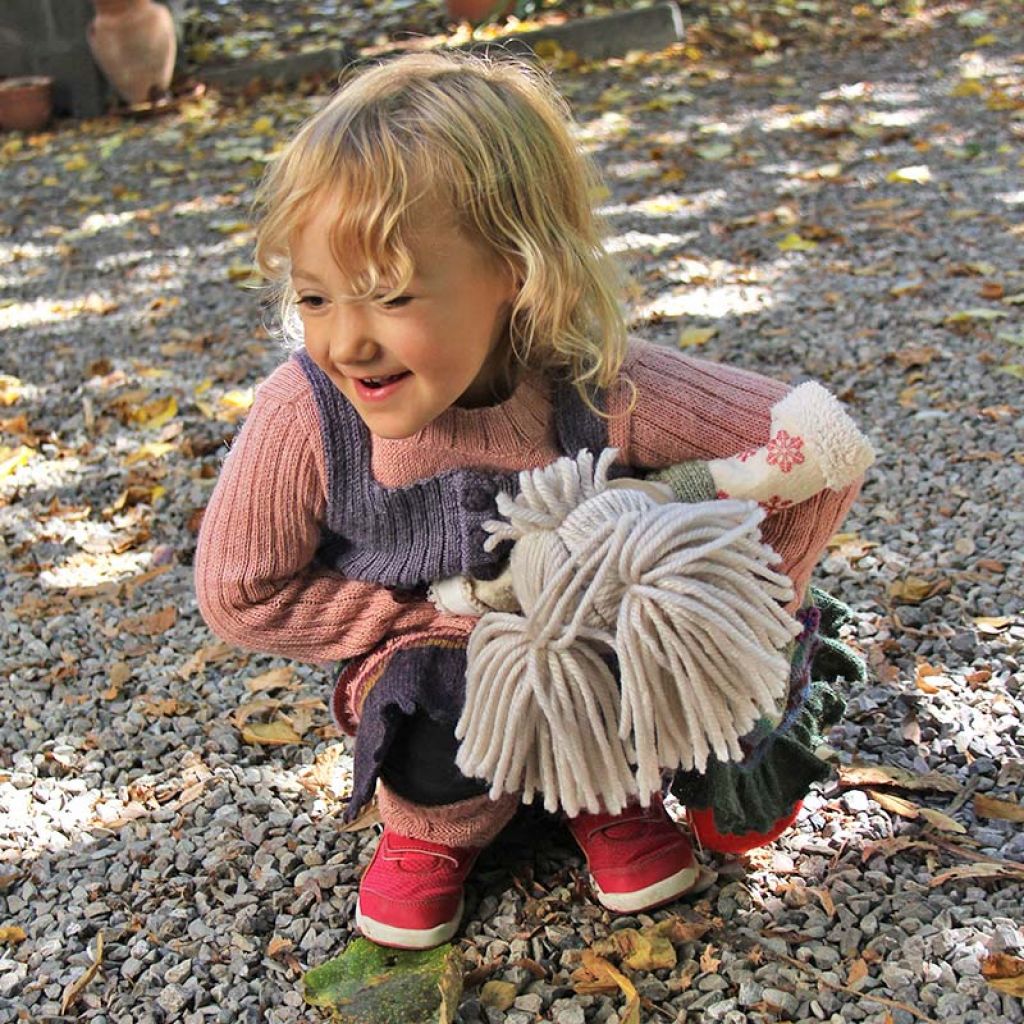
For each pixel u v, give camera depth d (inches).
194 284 159.6
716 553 49.1
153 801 74.2
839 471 54.4
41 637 92.0
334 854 68.6
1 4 240.4
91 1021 59.5
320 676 84.4
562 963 60.0
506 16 252.5
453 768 59.6
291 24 266.5
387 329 49.6
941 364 118.7
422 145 49.3
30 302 158.4
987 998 55.7
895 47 232.1
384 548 58.0
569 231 53.1
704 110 207.5
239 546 58.2
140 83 239.8
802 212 160.4
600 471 51.6
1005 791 68.9
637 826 61.6
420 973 59.7
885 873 63.5
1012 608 84.0
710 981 58.1
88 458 118.0
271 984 60.6
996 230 149.1
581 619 49.4
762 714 52.8
